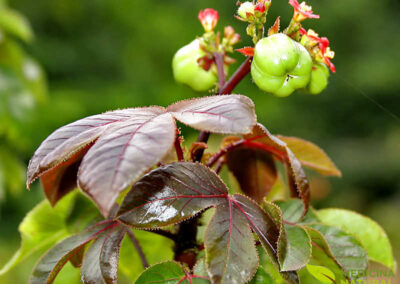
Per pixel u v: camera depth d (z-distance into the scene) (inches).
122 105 31.5
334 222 7.3
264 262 7.0
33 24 34.2
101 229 6.5
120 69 34.8
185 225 6.6
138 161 5.2
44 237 7.5
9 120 13.7
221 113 5.5
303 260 6.0
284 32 6.6
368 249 7.2
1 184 14.0
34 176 5.6
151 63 34.4
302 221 6.8
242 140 6.9
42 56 33.2
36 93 15.6
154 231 6.6
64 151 5.6
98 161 5.3
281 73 6.3
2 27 14.4
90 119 5.8
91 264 6.2
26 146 14.6
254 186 7.3
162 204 5.9
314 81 6.8
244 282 5.6
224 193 6.1
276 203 6.9
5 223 26.6
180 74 7.2
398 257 25.2
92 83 33.6
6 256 23.4
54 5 34.3
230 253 5.7
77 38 35.0
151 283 6.0
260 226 5.9
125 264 7.7
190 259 6.7
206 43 7.0
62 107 27.8
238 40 7.1
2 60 14.9
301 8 6.6
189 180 6.0
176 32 34.5
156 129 5.4
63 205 7.4
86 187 5.2
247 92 33.6
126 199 5.9
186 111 5.7
